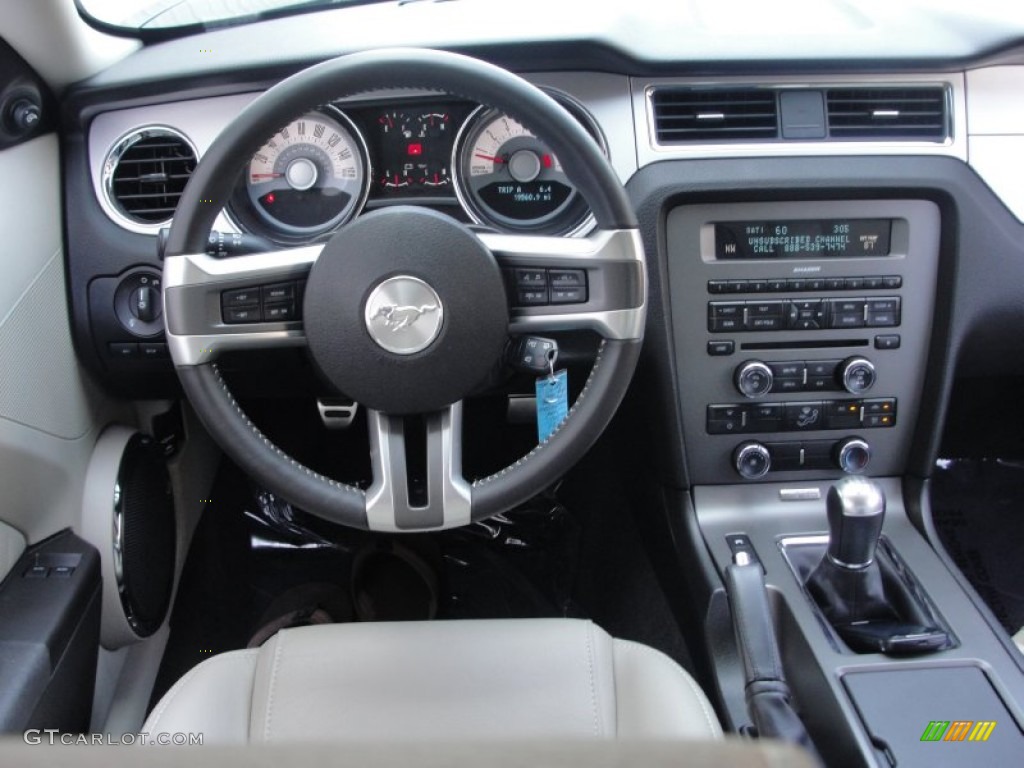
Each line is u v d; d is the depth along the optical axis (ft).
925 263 4.63
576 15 4.46
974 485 6.23
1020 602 5.49
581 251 3.54
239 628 5.76
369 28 4.54
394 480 3.63
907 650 3.98
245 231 4.28
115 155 4.42
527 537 6.19
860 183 4.43
